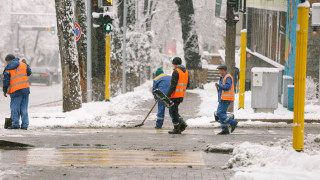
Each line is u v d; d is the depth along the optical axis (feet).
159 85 117.60
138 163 69.00
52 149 80.43
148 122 130.93
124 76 237.04
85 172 62.54
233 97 105.81
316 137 78.07
